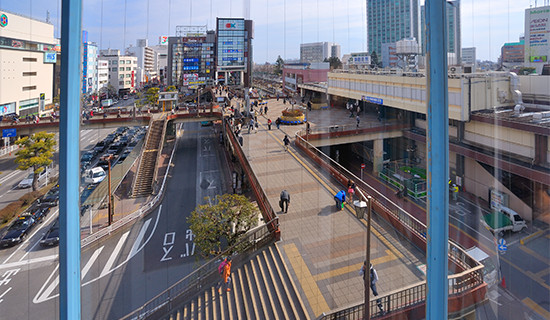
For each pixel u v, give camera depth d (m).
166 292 5.57
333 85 18.31
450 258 5.12
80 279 2.42
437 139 2.87
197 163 14.31
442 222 2.85
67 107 2.40
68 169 2.39
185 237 7.64
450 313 4.23
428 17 2.91
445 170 2.85
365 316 4.04
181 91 36.09
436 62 2.87
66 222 2.39
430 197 2.91
